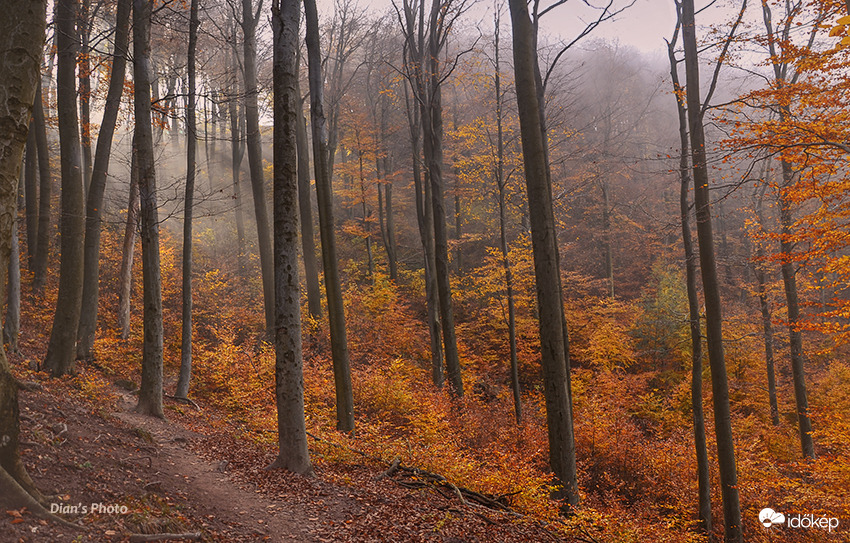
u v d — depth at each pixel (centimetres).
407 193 3741
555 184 2453
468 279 2923
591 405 1761
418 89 1792
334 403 1489
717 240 3164
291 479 812
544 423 1667
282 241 848
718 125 1035
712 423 1716
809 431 1553
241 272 2502
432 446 1114
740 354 2152
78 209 1195
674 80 1252
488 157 2162
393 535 666
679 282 2627
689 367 2292
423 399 1584
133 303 1975
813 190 1014
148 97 1095
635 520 1173
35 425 680
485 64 1839
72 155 1198
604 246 3412
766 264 1744
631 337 2475
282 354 858
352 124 2791
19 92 443
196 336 1845
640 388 2114
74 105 1217
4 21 440
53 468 568
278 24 834
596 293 3100
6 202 437
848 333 1088
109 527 476
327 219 1148
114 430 845
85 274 1427
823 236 1027
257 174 1833
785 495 1383
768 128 951
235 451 967
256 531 616
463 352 2306
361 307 2317
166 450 871
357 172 2820
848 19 324
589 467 1478
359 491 822
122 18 1363
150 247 1112
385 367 1798
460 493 897
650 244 2939
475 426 1597
